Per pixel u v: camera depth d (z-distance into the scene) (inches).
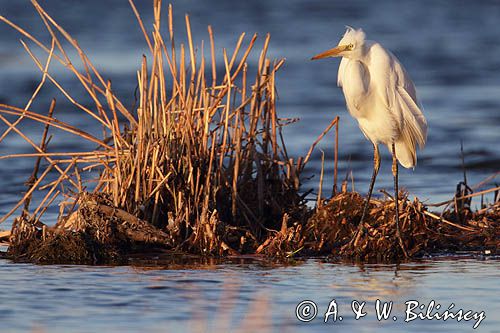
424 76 1279.5
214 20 1734.7
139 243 490.3
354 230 503.2
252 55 1342.3
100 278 426.0
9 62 1280.8
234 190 511.2
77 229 492.1
